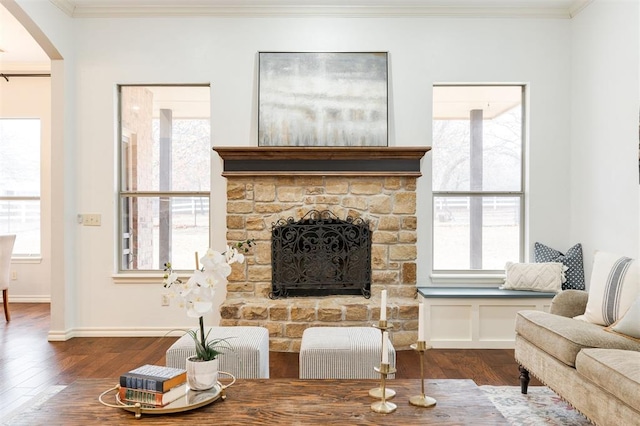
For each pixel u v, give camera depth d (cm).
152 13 440
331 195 429
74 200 441
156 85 454
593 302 284
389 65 443
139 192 455
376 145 436
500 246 456
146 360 367
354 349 259
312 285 429
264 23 442
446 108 457
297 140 435
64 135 427
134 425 165
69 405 182
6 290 495
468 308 402
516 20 442
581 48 425
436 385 205
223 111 442
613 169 376
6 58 574
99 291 441
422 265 441
